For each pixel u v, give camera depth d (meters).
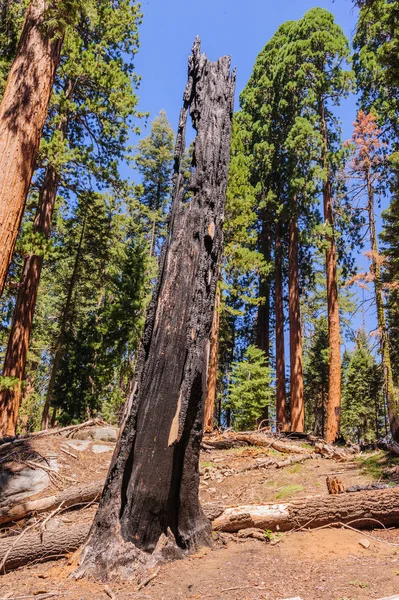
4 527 6.15
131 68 16.75
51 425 24.44
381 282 17.75
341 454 10.50
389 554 4.23
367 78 24.30
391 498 5.10
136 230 29.62
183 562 3.95
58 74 14.34
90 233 20.92
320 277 34.31
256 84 30.73
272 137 28.19
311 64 24.69
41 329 24.78
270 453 11.34
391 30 10.91
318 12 26.20
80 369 23.09
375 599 2.99
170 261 4.57
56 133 12.54
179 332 4.40
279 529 4.96
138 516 3.96
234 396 22.06
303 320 36.47
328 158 23.66
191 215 4.77
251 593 3.28
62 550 4.50
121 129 15.65
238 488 8.29
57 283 26.48
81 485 7.14
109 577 3.67
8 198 5.85
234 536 4.81
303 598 3.13
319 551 4.36
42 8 6.83
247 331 35.19
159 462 4.10
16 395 11.94
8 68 11.14
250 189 20.23
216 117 5.14
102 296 28.25
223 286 18.70
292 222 25.80
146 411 4.22
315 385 35.12
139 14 15.75
